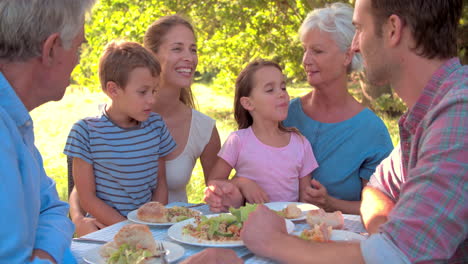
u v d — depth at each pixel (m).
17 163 1.19
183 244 1.71
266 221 1.54
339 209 2.43
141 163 2.53
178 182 2.89
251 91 2.61
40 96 1.41
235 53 10.52
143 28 8.25
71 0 1.31
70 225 1.51
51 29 1.29
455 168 1.14
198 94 20.22
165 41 2.84
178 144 2.88
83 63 8.95
